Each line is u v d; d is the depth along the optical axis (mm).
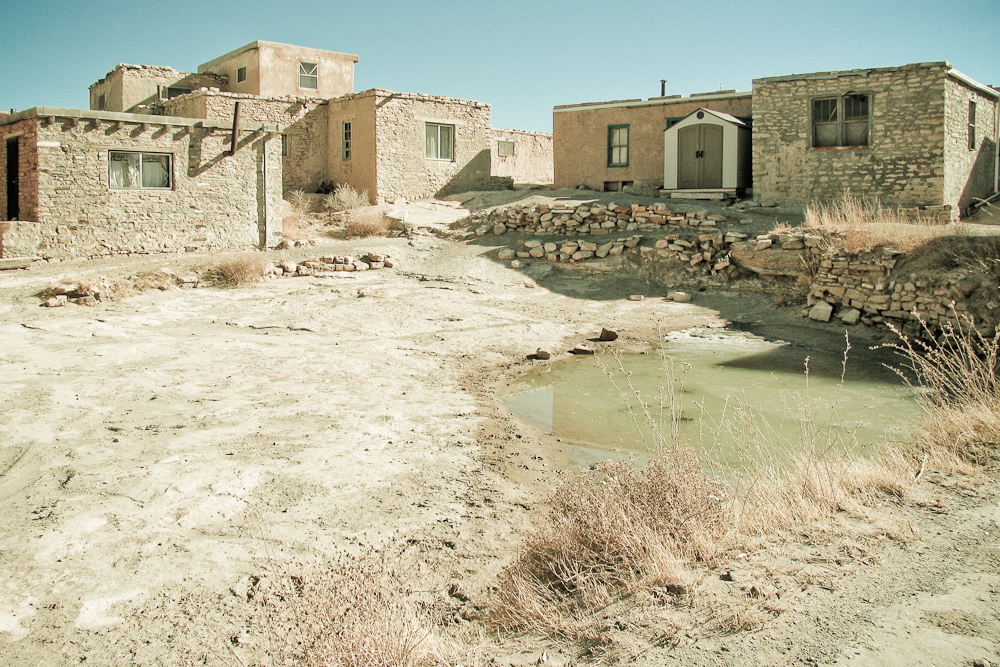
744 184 21641
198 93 23875
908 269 12680
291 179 26000
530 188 26531
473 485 6125
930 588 3125
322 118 26531
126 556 4570
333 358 10391
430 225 21578
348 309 13742
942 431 5160
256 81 28328
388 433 7336
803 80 19609
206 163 18188
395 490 5863
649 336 13086
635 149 24344
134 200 17156
